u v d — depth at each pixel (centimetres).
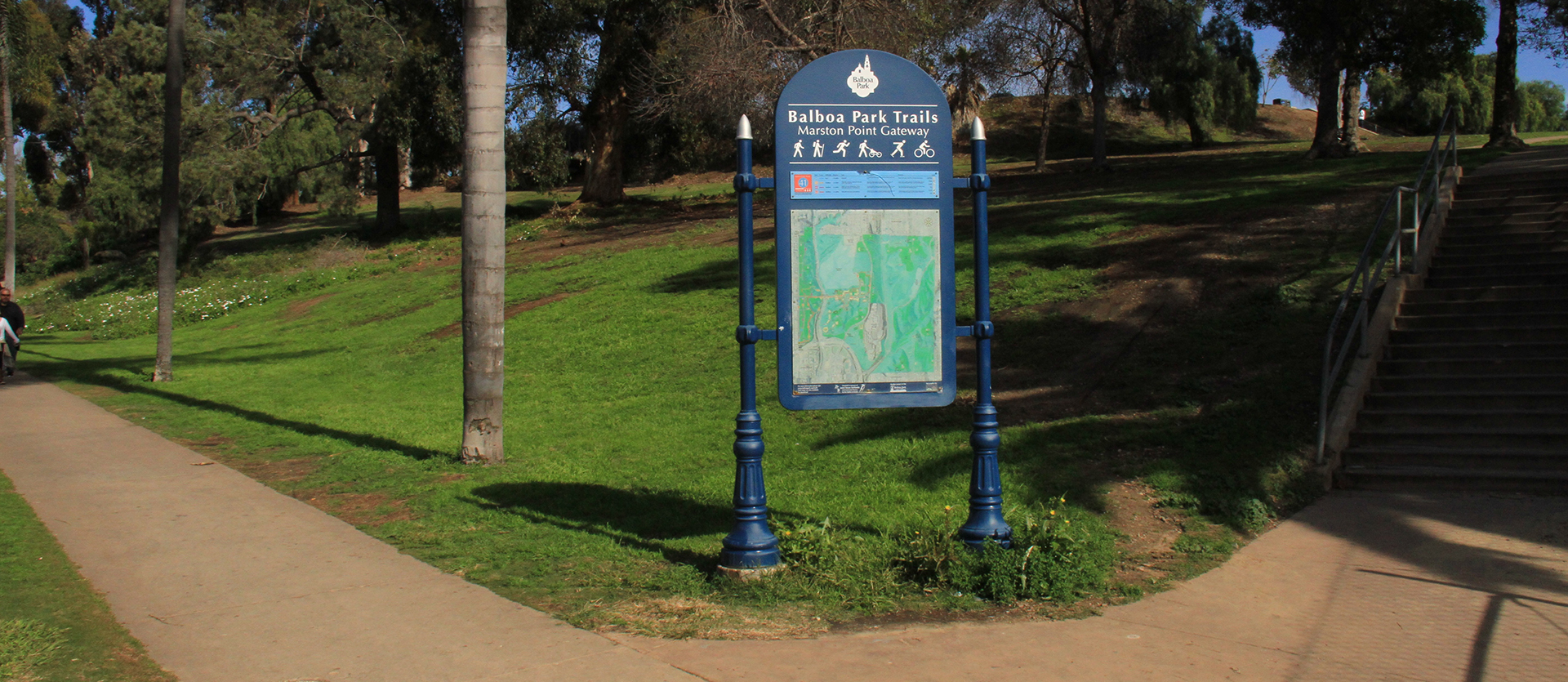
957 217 2105
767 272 1861
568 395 1315
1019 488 780
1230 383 1009
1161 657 473
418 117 3309
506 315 1919
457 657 473
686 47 2891
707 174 5659
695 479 880
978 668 457
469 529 734
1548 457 808
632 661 467
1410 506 761
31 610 537
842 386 605
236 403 1452
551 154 3581
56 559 648
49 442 1148
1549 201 1323
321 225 5253
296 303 2733
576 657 471
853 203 606
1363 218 1462
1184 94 5066
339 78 3475
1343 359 911
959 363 1197
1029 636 500
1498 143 2323
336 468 976
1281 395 952
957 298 1439
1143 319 1234
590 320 1734
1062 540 591
